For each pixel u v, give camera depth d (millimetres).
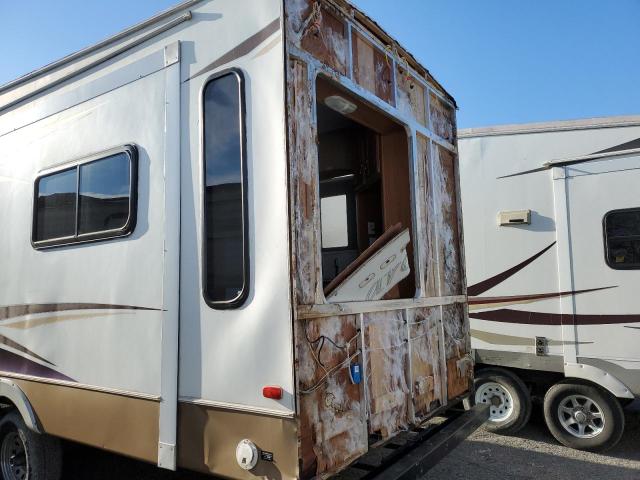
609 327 4977
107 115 3188
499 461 4676
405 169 3758
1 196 3873
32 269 3533
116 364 2932
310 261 2473
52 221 3449
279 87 2439
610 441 4840
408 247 3666
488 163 5695
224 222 2564
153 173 2887
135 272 2895
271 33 2502
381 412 2967
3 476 3830
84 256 3193
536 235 5402
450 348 3963
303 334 2383
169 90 2869
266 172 2441
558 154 5391
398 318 3270
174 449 2600
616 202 5066
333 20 2922
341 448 2568
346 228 4859
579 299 5129
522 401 5352
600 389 4988
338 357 2629
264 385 2344
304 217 2463
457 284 4238
